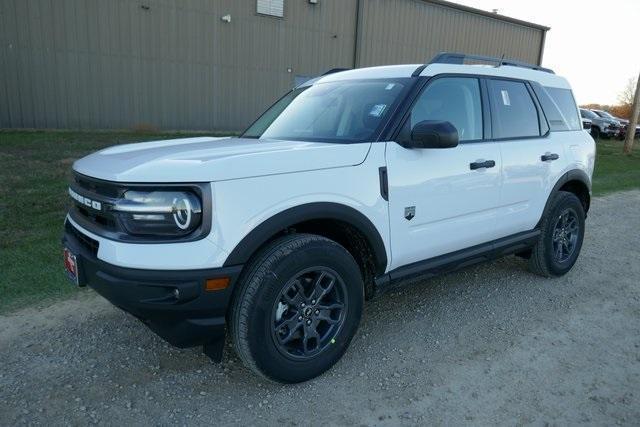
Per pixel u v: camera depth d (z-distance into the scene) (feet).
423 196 11.21
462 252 12.76
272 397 9.47
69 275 9.98
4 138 42.09
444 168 11.58
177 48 58.75
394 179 10.62
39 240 17.04
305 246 9.34
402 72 12.37
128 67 56.03
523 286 15.33
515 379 10.28
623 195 33.27
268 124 13.51
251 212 8.68
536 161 14.19
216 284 8.48
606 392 9.91
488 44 88.69
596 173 43.83
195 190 8.30
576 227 16.31
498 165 12.95
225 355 10.86
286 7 65.62
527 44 95.30
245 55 63.82
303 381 9.84
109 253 8.46
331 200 9.61
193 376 10.06
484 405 9.40
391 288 11.34
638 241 21.20
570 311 13.64
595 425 8.93
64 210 20.71
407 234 11.08
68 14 51.62
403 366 10.65
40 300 13.00
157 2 56.44
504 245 13.75
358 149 10.25
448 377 10.28
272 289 8.96
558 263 15.83
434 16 79.77
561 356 11.24
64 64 52.31
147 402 9.20
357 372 10.39
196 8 59.11
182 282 8.28
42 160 32.04
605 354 11.39
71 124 53.72
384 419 8.95
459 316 13.12
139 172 8.34
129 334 11.54
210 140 12.10
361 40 72.74
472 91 12.98
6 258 15.42
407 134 11.10
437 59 13.19
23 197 22.43
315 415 9.00
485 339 11.92
